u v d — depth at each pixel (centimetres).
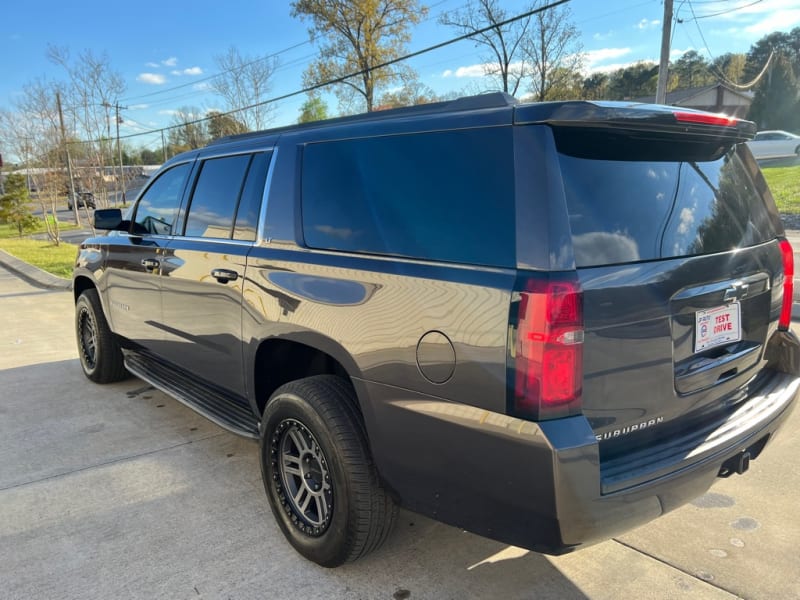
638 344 198
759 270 255
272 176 297
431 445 208
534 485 182
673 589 245
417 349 210
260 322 287
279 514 278
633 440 208
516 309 181
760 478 333
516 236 189
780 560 261
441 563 265
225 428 325
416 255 219
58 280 1197
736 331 242
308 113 5541
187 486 337
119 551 275
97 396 493
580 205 190
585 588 247
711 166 245
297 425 263
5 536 288
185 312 356
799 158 2769
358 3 3522
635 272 197
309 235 269
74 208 3284
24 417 446
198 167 370
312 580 254
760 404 255
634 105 203
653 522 294
